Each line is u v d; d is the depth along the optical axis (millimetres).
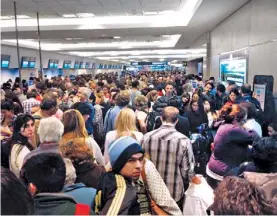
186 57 32000
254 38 6465
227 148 2855
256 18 6289
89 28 10219
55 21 10375
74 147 1979
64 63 24562
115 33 11555
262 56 5918
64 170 1331
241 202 1004
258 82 4531
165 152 2463
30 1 7637
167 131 2545
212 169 3006
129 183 1604
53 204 1193
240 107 2941
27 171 1280
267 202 1045
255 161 2023
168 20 10109
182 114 4684
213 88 7273
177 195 2434
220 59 10531
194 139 3703
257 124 3393
